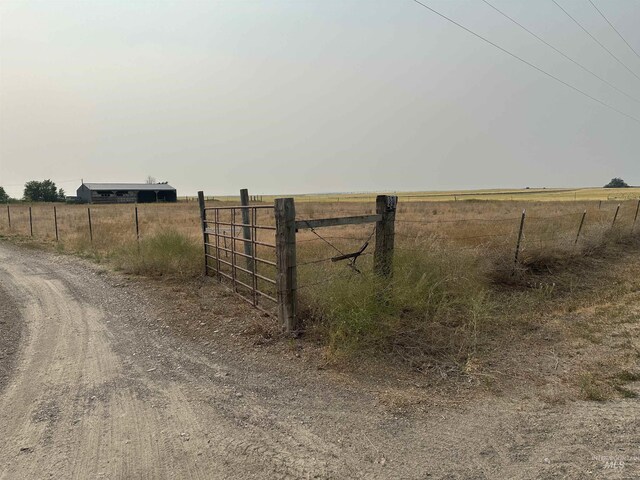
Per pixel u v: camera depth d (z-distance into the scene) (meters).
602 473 2.69
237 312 6.77
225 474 2.79
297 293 5.95
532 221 14.59
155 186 99.56
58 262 12.11
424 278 6.34
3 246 15.95
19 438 3.25
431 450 3.05
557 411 3.56
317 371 4.50
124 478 2.76
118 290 8.50
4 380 4.34
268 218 25.70
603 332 5.58
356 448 3.09
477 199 64.44
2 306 7.27
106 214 36.41
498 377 4.32
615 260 11.36
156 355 5.07
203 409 3.72
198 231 18.11
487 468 2.81
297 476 2.77
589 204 37.28
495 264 8.94
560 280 8.98
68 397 3.97
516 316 6.37
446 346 5.16
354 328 5.11
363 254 6.47
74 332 5.95
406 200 62.56
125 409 3.72
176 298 7.77
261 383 4.25
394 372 4.47
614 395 3.81
